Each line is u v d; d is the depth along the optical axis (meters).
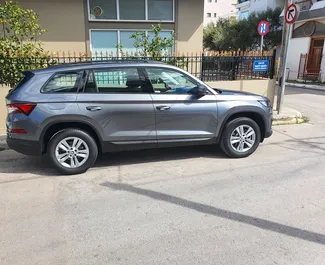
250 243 2.91
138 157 5.47
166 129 4.86
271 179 4.41
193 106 4.89
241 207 3.61
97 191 4.09
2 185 4.30
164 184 4.29
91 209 3.60
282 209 3.55
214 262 2.64
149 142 4.84
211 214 3.45
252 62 8.89
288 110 9.29
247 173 4.65
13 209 3.62
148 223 3.28
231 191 4.04
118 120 4.62
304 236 3.01
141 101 4.65
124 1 10.11
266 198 3.83
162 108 4.74
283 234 3.05
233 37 27.16
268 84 9.11
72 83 4.51
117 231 3.14
